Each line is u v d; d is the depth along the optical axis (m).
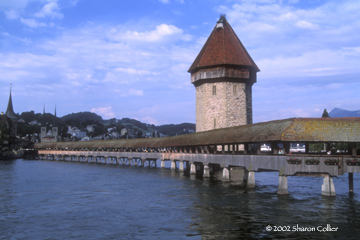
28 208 22.98
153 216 19.88
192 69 53.31
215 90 50.31
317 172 23.31
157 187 32.53
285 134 23.38
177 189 30.66
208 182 35.59
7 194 29.56
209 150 40.03
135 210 21.70
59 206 23.61
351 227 16.77
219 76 49.34
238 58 50.06
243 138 29.55
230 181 36.34
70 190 31.92
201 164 48.59
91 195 28.50
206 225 17.53
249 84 52.00
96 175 47.97
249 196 25.64
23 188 33.75
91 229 17.39
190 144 42.69
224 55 49.62
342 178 39.16
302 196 25.03
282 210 20.42
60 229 17.50
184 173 47.50
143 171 53.97
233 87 50.06
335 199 23.45
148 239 15.52
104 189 32.12
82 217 20.05
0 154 116.00
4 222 19.09
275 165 25.06
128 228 17.42
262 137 26.31
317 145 74.62
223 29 52.44
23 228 17.81
